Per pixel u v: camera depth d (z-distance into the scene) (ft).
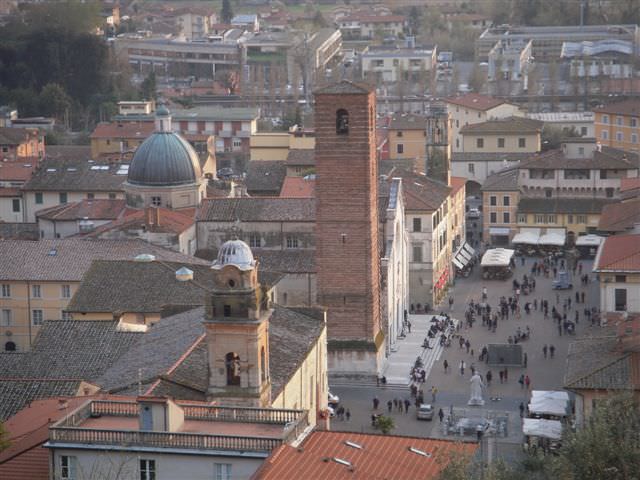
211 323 556.92
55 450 479.82
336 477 448.65
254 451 472.03
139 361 621.72
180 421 491.72
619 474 387.75
